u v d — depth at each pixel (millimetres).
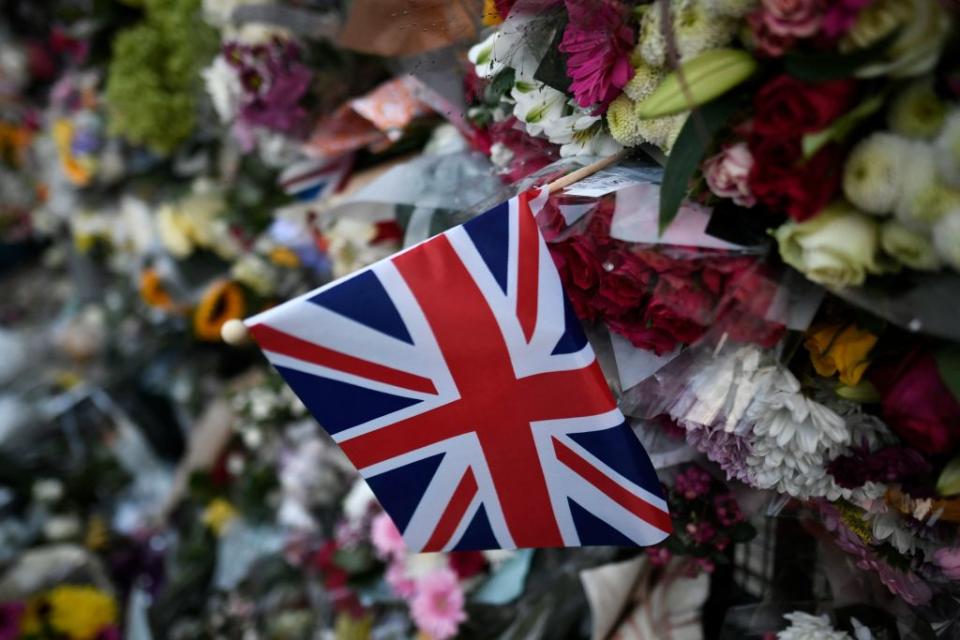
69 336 2268
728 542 950
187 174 1943
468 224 725
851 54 563
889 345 678
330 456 1632
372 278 726
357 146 1298
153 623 1882
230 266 1957
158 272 2059
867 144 593
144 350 2236
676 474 927
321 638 1585
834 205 625
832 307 708
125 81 1737
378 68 1297
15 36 2562
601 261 752
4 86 2545
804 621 895
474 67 929
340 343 733
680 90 635
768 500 854
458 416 769
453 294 731
